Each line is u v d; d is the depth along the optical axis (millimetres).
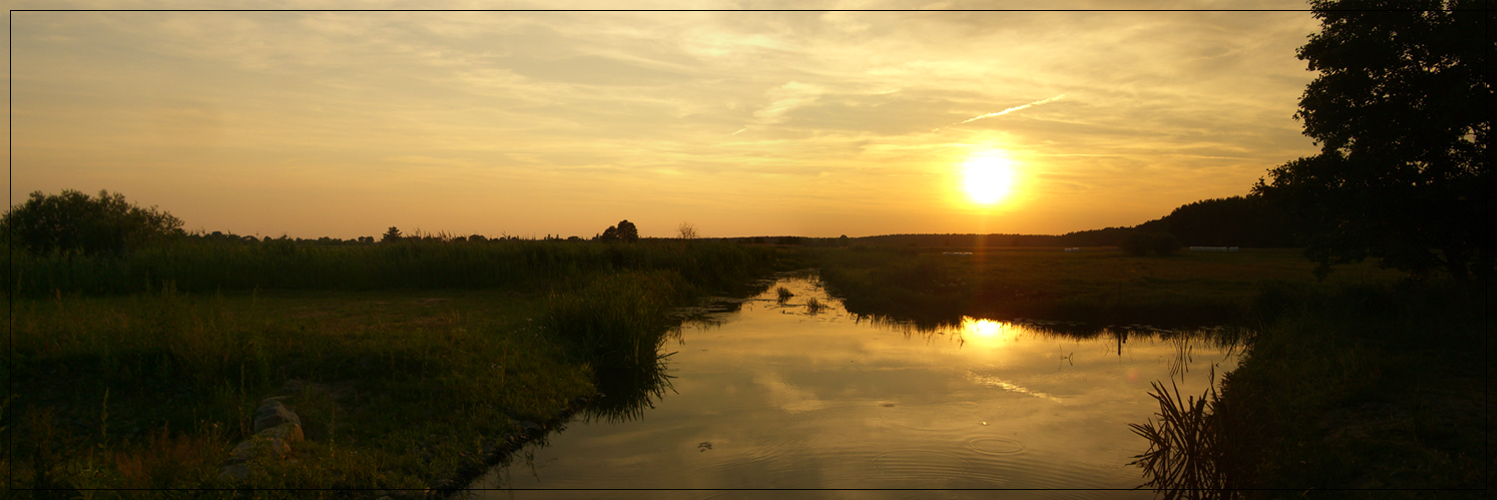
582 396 9250
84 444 6223
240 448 5871
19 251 17438
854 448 7449
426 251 21516
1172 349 13242
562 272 21578
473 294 18297
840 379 10570
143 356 7801
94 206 23750
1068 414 8695
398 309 15016
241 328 9273
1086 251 70938
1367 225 12492
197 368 7660
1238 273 29016
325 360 8625
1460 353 9094
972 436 7855
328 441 6520
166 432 5918
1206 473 6293
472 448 7031
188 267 17969
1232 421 6594
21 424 6594
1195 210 91250
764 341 13961
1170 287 23203
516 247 23406
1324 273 13492
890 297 20641
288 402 7309
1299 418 7160
